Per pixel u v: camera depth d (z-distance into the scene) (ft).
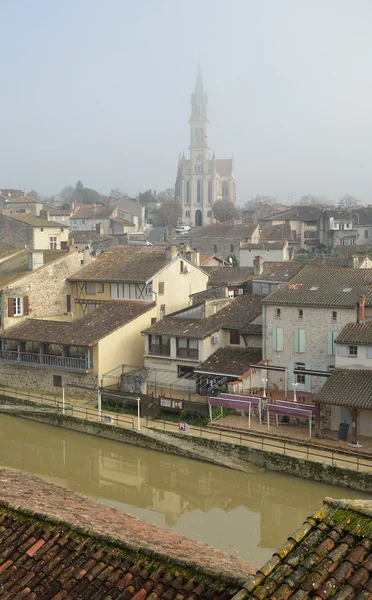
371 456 110.63
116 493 110.01
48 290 185.78
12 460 126.72
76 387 158.81
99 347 156.76
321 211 401.29
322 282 151.74
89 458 128.67
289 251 346.74
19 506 42.73
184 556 38.75
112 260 197.36
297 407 125.80
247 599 28.63
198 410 136.56
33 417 147.84
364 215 381.81
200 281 199.21
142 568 36.22
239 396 133.08
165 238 447.83
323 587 28.07
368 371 121.80
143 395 144.97
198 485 114.32
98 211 463.42
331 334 140.05
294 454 112.27
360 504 32.09
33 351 169.68
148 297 179.42
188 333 154.20
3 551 38.96
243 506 104.53
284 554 30.53
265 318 147.95
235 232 328.08
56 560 37.45
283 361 146.41
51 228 269.03
